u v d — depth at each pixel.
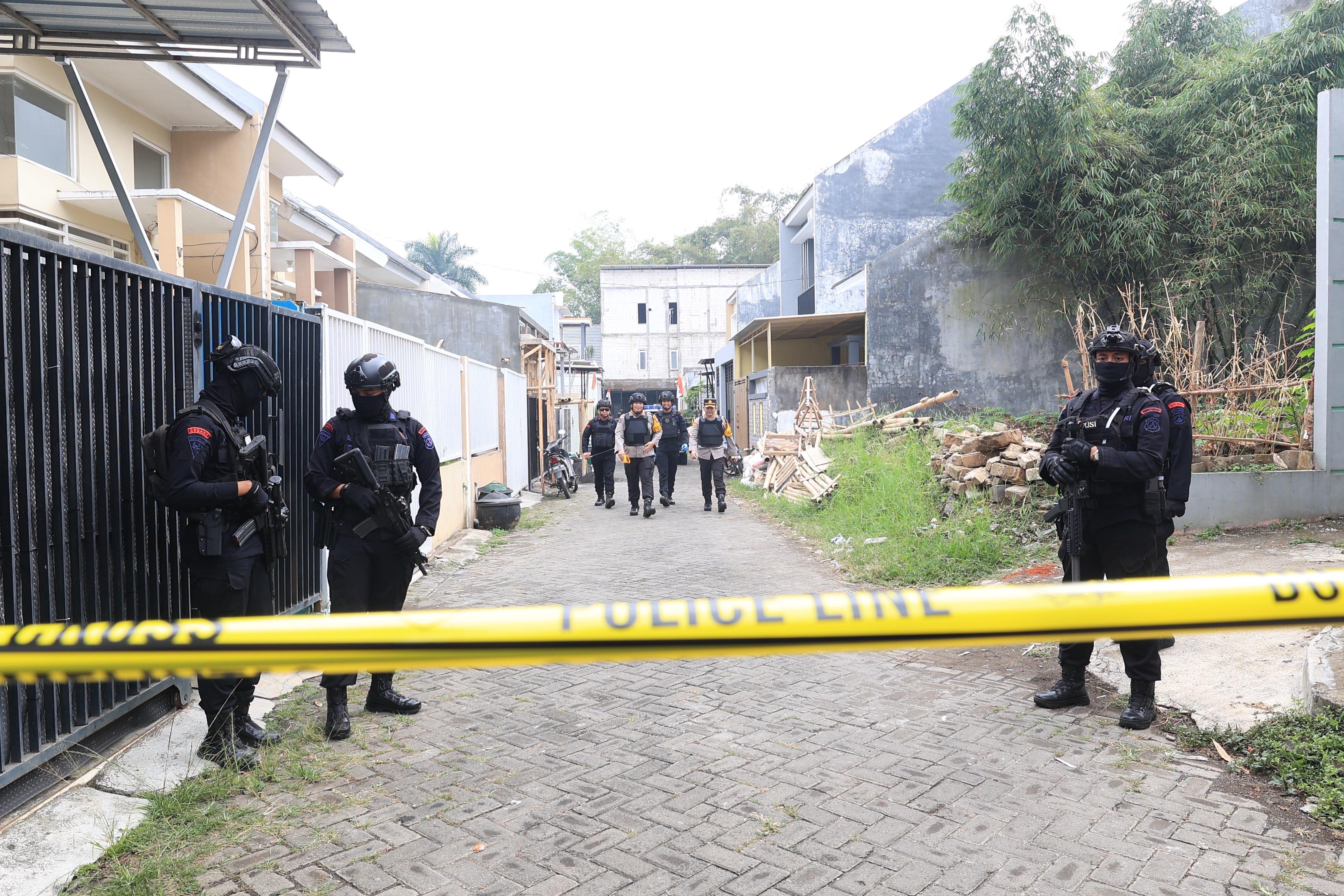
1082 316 11.99
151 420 4.15
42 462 3.38
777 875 2.74
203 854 2.90
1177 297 13.70
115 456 3.85
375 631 0.98
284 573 5.47
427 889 2.68
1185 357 9.32
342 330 6.61
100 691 3.68
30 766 3.21
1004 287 16.28
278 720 4.22
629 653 0.98
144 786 3.41
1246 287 13.77
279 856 2.89
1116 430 4.01
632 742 3.92
